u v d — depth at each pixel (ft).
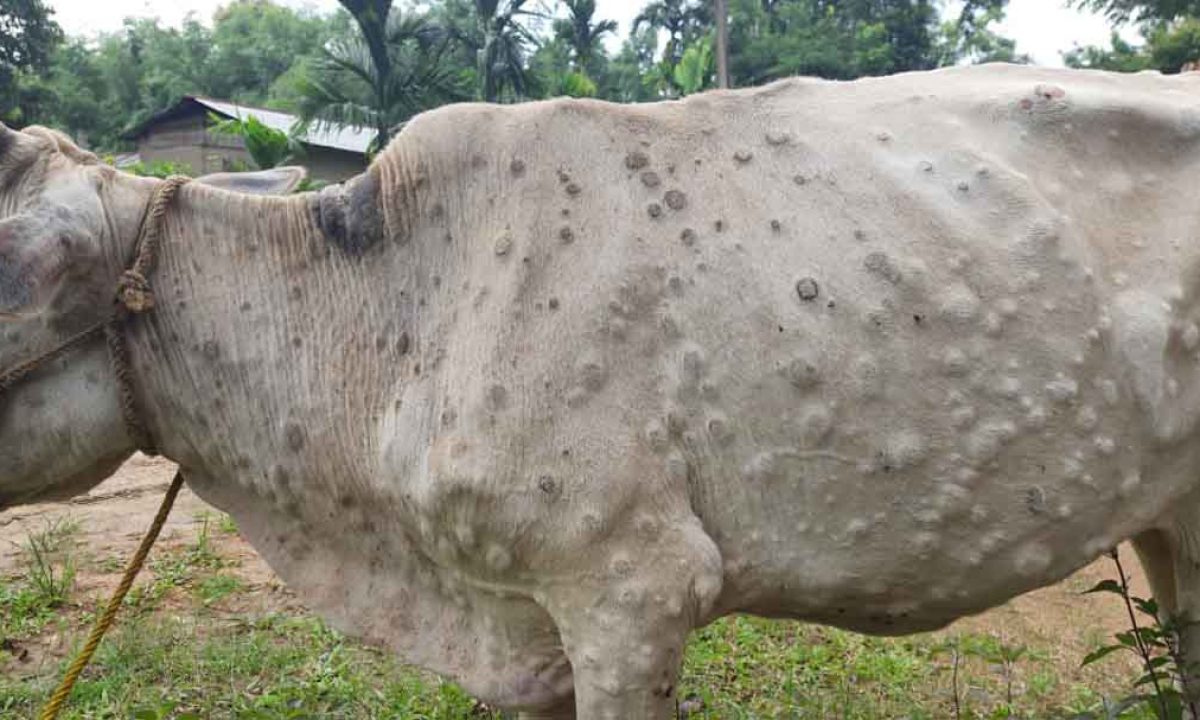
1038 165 8.17
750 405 7.65
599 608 7.50
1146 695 9.34
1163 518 8.83
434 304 8.02
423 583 8.61
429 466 7.62
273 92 199.72
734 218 7.82
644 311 7.61
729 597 8.14
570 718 8.65
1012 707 12.79
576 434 7.41
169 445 8.87
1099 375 7.88
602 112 8.20
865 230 7.77
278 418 8.45
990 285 7.72
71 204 8.06
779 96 8.55
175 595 16.37
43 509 21.21
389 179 8.31
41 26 141.79
